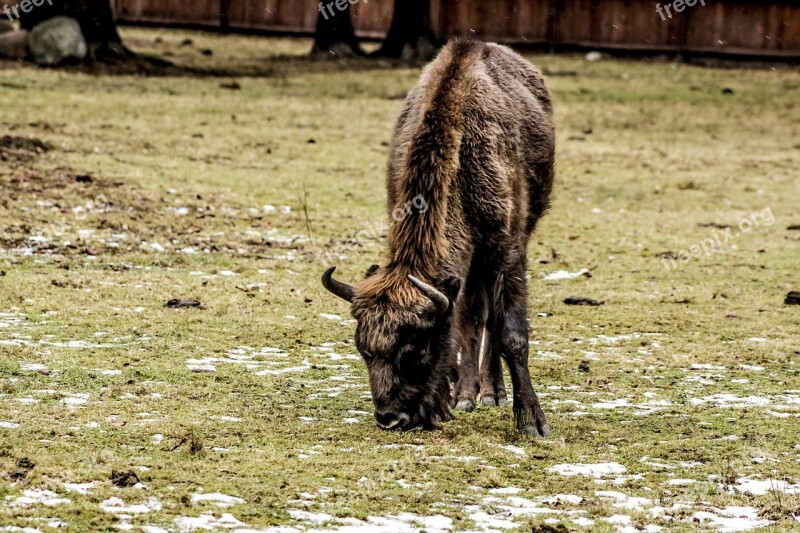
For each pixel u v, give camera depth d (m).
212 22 126.19
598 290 45.00
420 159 26.56
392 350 24.81
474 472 24.34
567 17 122.00
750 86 106.62
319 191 60.94
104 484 21.98
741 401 31.03
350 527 20.52
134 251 46.16
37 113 73.75
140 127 73.12
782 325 40.28
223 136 73.25
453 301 25.95
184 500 21.31
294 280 43.69
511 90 30.81
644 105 95.44
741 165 75.69
